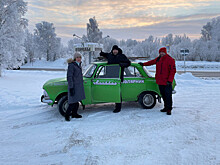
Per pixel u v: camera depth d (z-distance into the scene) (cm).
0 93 948
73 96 497
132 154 327
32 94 945
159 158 312
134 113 574
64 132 437
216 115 550
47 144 377
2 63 1980
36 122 517
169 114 556
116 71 578
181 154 324
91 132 432
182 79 1587
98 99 570
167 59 545
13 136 423
